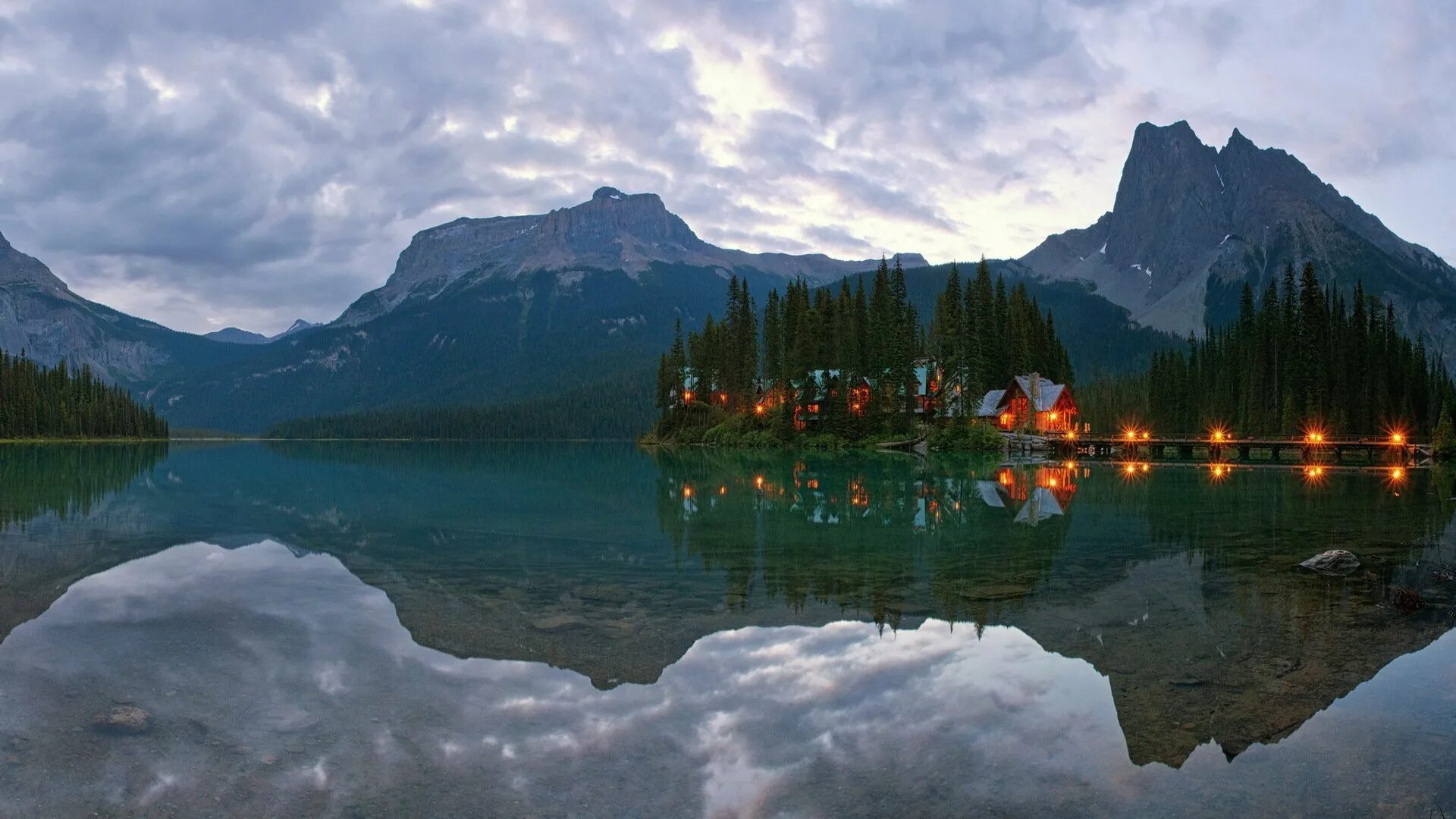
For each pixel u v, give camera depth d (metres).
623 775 9.53
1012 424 112.62
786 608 17.62
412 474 68.44
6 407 156.25
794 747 10.30
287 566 22.53
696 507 39.34
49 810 8.75
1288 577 21.25
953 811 8.72
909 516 35.38
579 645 14.66
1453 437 77.62
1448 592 19.39
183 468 74.50
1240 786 9.30
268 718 11.17
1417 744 10.40
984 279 125.12
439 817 8.60
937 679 12.87
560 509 38.59
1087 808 8.79
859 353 124.19
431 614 16.88
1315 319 101.44
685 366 154.62
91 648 14.36
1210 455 95.38
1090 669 13.37
